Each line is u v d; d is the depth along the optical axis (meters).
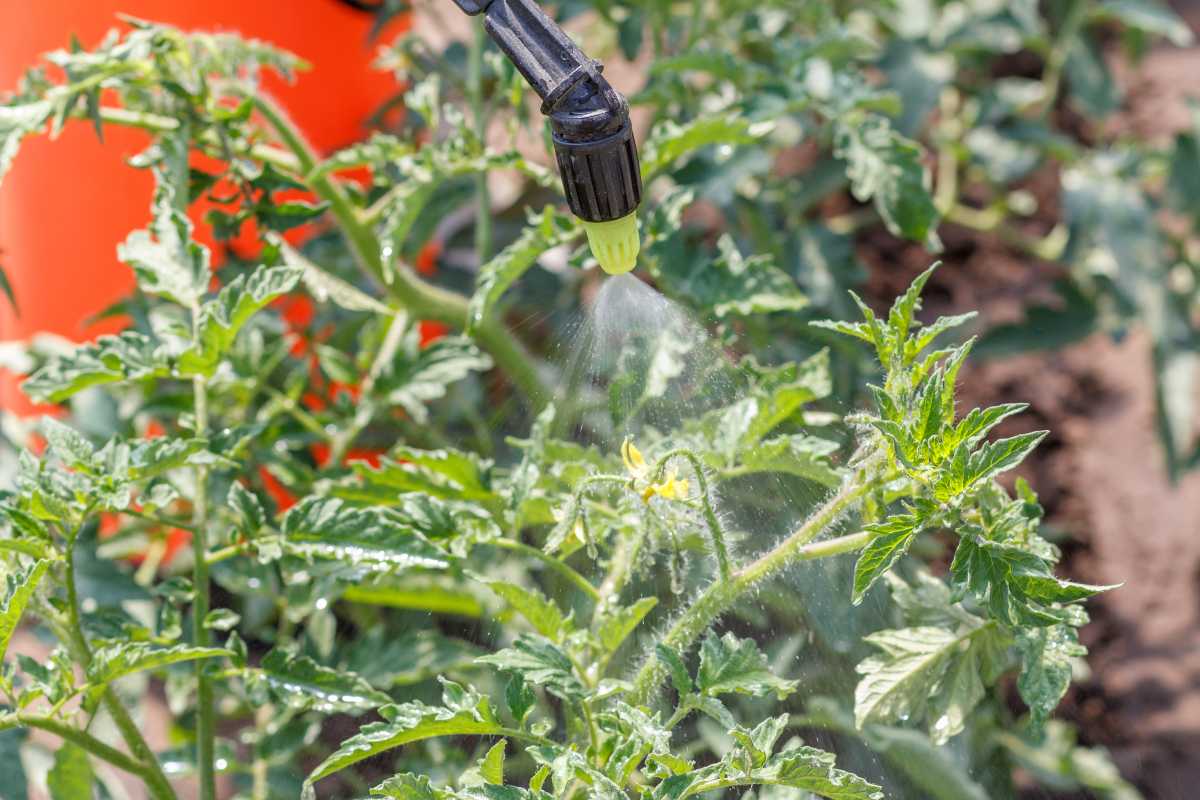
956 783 2.38
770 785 1.89
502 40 1.56
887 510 1.91
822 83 3.08
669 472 1.86
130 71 2.45
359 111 3.74
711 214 4.75
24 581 1.80
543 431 2.24
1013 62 5.56
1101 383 4.60
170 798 2.11
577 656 1.96
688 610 1.94
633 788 2.17
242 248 3.38
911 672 2.00
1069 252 4.07
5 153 2.30
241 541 2.20
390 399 2.72
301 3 3.41
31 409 3.54
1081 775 3.12
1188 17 5.90
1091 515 4.17
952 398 1.71
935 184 5.06
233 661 2.13
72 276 3.40
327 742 2.78
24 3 3.09
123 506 1.95
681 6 4.14
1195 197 3.91
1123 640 3.85
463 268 3.87
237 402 2.87
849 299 3.45
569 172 1.57
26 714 1.94
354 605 3.19
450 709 1.77
